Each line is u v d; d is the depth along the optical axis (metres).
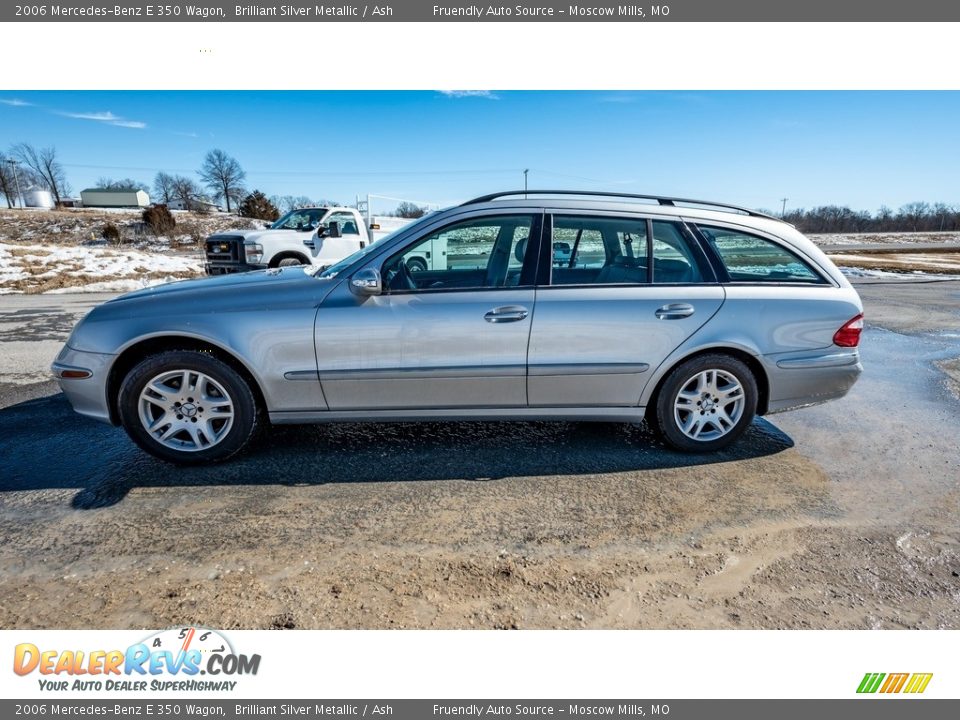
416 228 3.22
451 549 2.46
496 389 3.22
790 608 2.14
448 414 3.28
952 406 4.47
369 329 3.07
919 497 2.97
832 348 3.41
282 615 2.07
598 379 3.25
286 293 3.13
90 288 11.70
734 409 3.41
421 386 3.18
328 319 3.06
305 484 3.02
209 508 2.77
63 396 4.48
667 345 3.23
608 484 3.06
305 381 3.12
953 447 3.63
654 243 3.31
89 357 3.06
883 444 3.67
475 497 2.91
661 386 3.35
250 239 10.11
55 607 2.08
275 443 3.55
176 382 3.16
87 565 2.31
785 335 3.33
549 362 3.18
